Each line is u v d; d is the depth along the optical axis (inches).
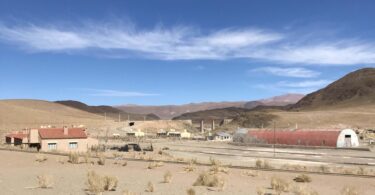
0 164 1551.4
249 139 5201.8
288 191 925.8
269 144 4859.7
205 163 1952.5
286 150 4099.4
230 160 2701.8
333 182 1232.2
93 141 3489.2
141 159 1995.6
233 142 5408.5
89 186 834.8
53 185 887.1
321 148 4291.3
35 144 3309.5
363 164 2544.3
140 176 1145.4
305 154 3518.7
